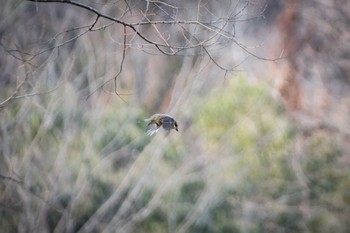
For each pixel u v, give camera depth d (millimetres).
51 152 29109
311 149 34094
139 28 19828
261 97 33000
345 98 36875
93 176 30062
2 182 27391
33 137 28609
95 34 29234
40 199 27109
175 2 17781
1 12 27594
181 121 31703
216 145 32031
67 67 28078
